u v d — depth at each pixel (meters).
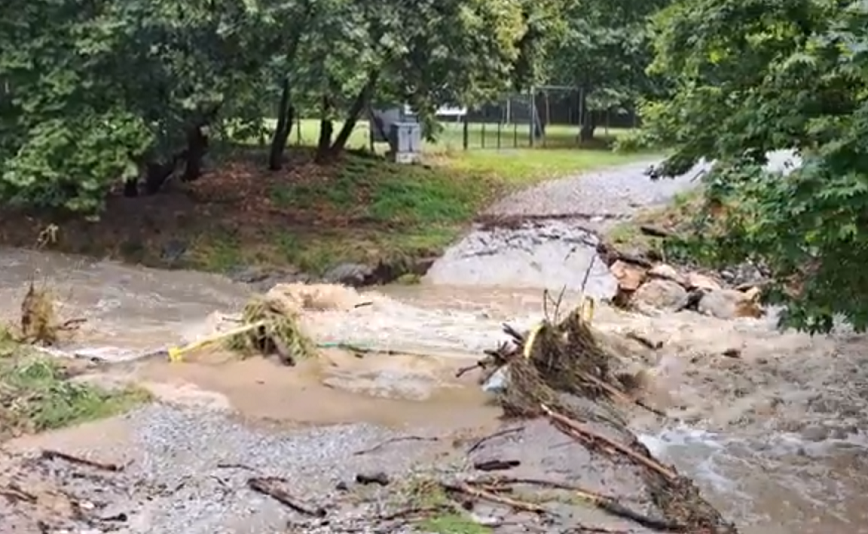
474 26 16.81
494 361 10.53
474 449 8.16
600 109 27.09
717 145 10.00
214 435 8.51
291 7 15.57
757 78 9.77
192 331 12.52
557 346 10.28
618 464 7.82
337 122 25.53
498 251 17.03
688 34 10.36
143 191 19.16
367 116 24.52
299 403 9.51
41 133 16.84
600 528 6.65
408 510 6.88
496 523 6.66
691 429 9.46
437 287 16.33
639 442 8.80
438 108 19.62
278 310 11.32
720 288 15.43
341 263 16.55
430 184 20.64
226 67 16.53
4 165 17.05
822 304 8.92
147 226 17.97
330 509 6.92
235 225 18.08
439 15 16.67
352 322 13.37
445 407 9.44
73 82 16.91
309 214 18.84
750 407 10.20
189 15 15.67
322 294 14.67
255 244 17.34
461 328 13.16
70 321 12.55
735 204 9.76
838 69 7.96
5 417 8.38
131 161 17.16
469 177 21.45
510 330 10.93
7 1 17.16
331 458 8.01
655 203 19.22
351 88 16.00
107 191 17.86
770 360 12.06
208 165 20.70
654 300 15.34
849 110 8.56
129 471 7.61
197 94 16.39
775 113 8.91
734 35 9.80
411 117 23.12
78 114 17.03
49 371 9.66
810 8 9.19
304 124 28.41
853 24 8.14
